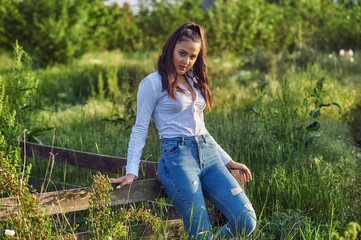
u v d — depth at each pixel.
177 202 2.57
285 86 4.71
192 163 2.61
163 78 2.61
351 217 3.28
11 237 2.13
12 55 4.82
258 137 4.59
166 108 2.64
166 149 2.65
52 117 6.74
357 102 6.96
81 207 2.50
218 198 2.62
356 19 14.15
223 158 2.91
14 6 13.15
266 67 10.25
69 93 9.63
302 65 9.66
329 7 15.63
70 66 12.66
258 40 14.68
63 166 4.17
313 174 3.70
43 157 3.76
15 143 3.67
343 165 3.97
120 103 6.64
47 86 9.85
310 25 14.65
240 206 2.57
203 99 2.75
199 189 2.58
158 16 17.44
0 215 2.30
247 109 5.10
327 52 11.89
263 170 3.82
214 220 2.97
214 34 14.56
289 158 3.94
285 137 4.43
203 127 2.75
